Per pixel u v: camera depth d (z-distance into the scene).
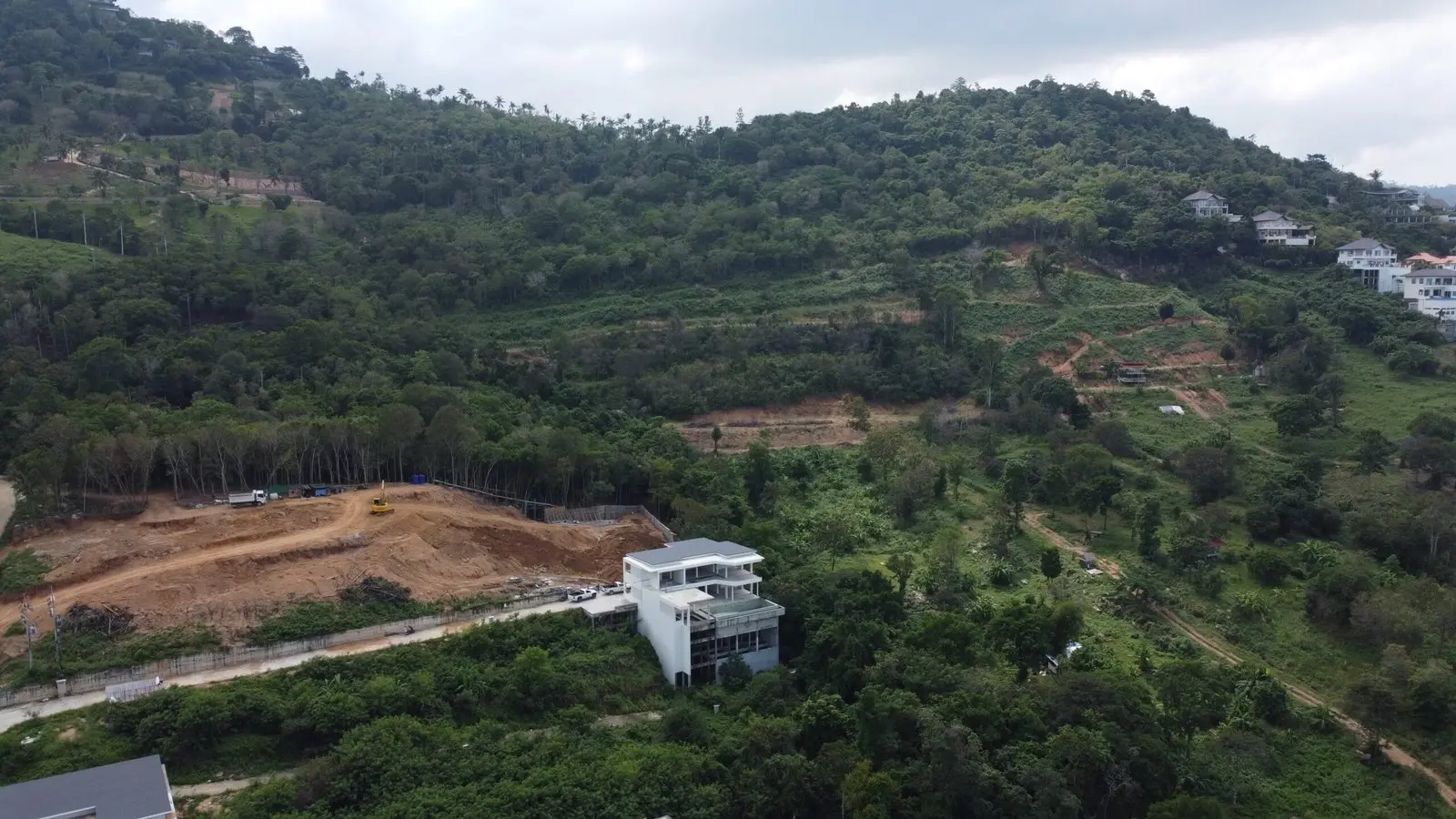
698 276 184.62
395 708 73.81
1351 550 107.31
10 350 124.50
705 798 68.19
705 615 87.44
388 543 94.06
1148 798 68.56
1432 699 79.19
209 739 68.94
